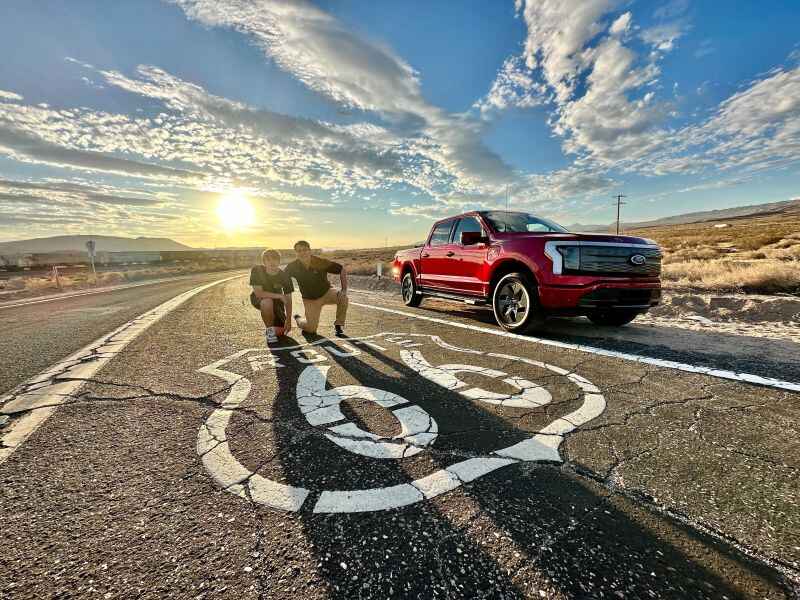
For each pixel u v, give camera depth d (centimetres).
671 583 118
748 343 438
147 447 204
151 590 115
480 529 141
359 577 120
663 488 167
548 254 474
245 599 112
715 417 242
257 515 149
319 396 279
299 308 781
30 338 512
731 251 2138
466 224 655
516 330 515
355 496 160
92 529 141
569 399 273
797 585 116
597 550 131
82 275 2812
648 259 477
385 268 2005
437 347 432
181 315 701
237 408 257
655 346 430
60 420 239
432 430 223
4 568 123
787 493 163
